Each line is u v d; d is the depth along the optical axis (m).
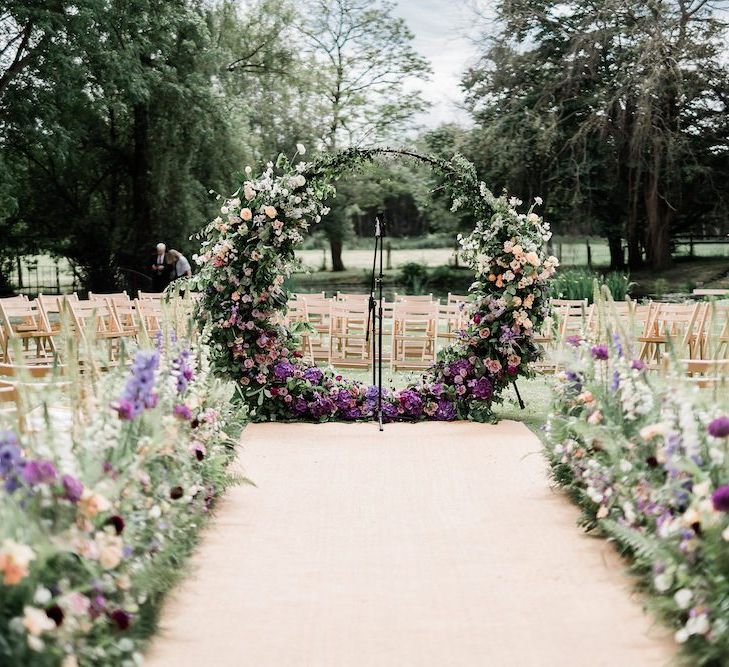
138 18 22.59
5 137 23.38
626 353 4.45
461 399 8.30
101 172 28.28
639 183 26.16
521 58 26.39
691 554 3.08
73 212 27.88
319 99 35.16
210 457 4.82
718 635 2.77
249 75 32.38
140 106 25.69
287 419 8.28
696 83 24.02
